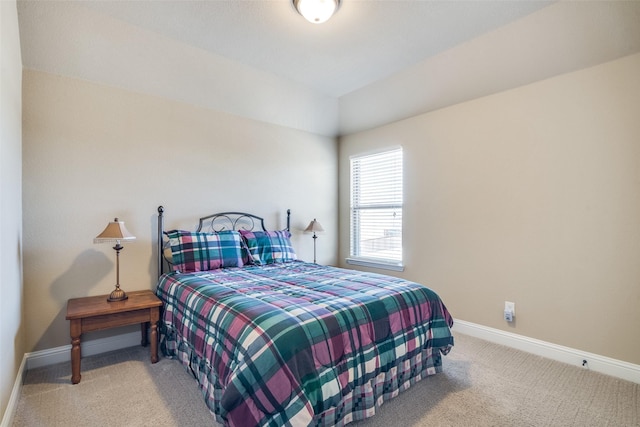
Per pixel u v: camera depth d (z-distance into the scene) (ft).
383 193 12.64
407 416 5.74
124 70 8.50
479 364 7.82
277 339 4.52
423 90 10.11
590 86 7.57
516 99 8.84
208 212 10.61
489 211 9.42
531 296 8.57
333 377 4.82
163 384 6.83
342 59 8.93
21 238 7.18
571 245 7.90
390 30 7.55
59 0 6.50
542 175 8.36
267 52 8.56
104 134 8.64
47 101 7.83
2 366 5.02
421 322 6.77
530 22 7.06
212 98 10.27
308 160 13.47
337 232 14.40
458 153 10.16
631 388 6.68
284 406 4.18
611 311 7.30
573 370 7.52
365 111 12.07
